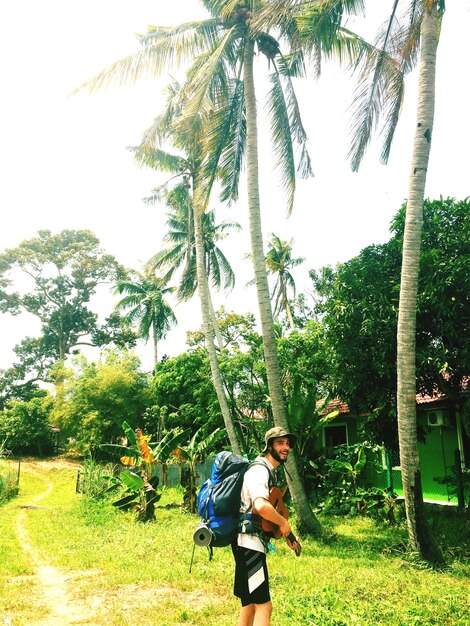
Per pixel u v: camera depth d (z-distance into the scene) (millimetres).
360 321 11602
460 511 12992
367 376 11992
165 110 14461
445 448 15086
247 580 3781
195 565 9031
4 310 49781
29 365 52062
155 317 40844
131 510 17125
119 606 6668
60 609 6656
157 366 34312
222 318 35781
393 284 11664
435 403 14094
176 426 31562
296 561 9500
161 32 14023
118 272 51969
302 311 34750
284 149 14500
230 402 21812
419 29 10469
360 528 13234
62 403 37969
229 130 14039
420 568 8867
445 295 10266
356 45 13398
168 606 6605
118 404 35625
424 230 11227
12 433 41750
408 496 9328
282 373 20203
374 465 16328
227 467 3973
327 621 5711
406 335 9383
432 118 9656
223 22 13812
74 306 51438
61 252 50469
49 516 16922
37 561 9797
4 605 6711
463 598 6961
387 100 11695
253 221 12867
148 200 20656
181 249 29047
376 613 6141
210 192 13641
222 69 13445
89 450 35781
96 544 11500
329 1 10219
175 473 25094
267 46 13742
